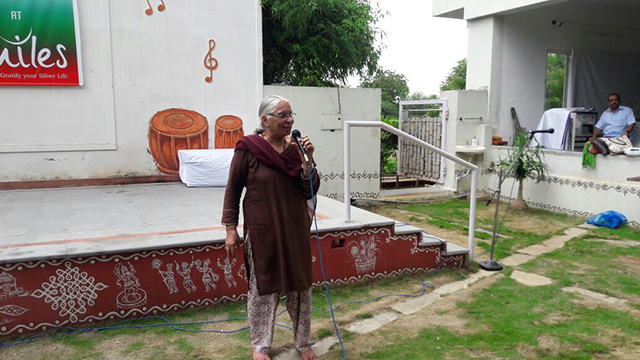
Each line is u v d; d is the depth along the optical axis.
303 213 2.81
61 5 6.00
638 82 10.82
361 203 8.12
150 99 6.65
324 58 8.80
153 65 6.62
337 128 7.84
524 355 2.98
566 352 3.01
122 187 6.37
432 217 7.29
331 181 7.93
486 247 5.61
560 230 6.42
